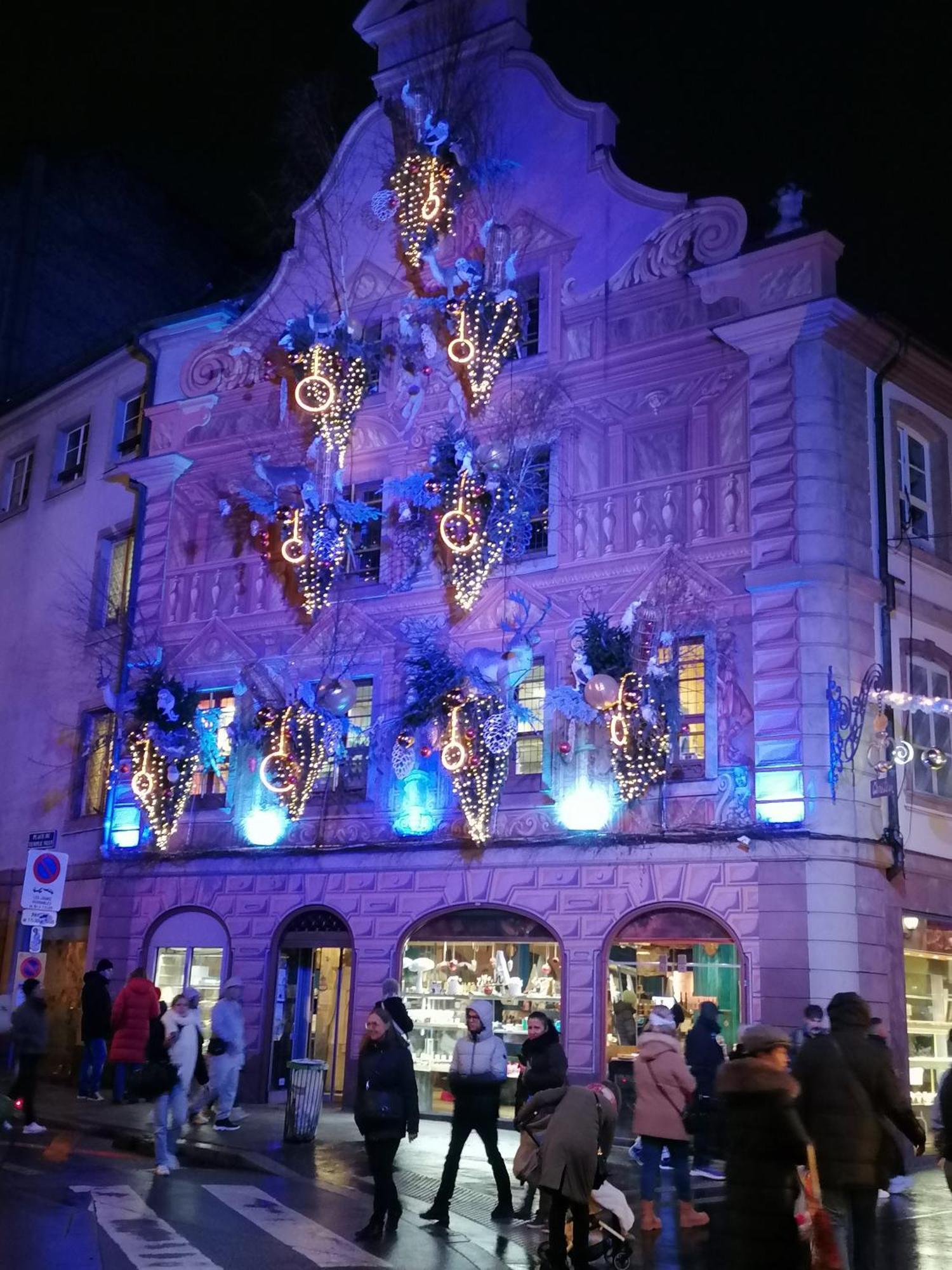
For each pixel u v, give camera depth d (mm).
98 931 24797
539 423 21625
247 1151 15297
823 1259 7703
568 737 20266
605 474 20984
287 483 24453
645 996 18734
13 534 30641
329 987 22688
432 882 20984
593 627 19469
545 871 19875
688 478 20172
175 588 25609
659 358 20828
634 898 19016
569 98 22578
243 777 23750
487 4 23969
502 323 22047
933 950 19156
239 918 23000
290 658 23562
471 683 20688
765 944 17781
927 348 20516
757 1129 6809
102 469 28453
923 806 19609
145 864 24406
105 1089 22938
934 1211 13242
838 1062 8273
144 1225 10680
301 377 23891
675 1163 11742
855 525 19219
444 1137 18297
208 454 25828
